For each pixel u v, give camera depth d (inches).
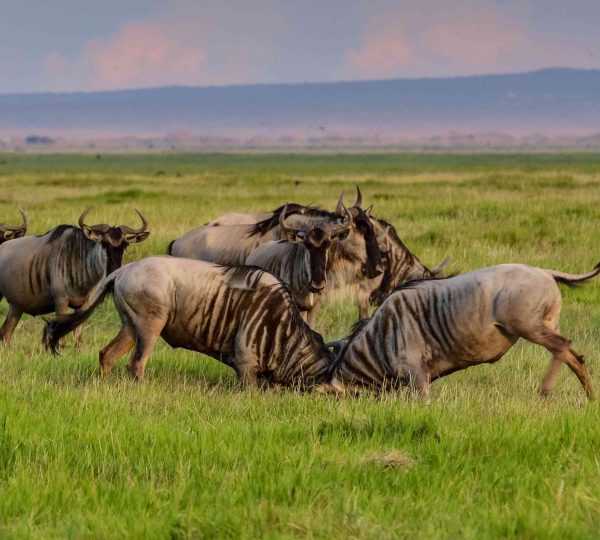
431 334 1526.8
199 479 1037.8
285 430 1224.8
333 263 2000.5
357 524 905.5
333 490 1007.6
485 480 1048.2
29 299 2058.3
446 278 1547.7
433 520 932.6
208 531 903.7
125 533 893.8
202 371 1733.5
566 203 4667.8
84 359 1775.3
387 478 1048.2
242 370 1603.1
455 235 3412.9
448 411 1337.4
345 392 1557.6
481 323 1491.1
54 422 1222.3
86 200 5669.3
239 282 1611.7
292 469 1053.2
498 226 3690.9
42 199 5777.6
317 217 2082.9
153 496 979.3
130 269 1625.2
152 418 1288.1
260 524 916.0
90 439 1160.2
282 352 1600.6
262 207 5024.6
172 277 1601.9
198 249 2247.8
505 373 1747.0
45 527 922.7
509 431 1192.8
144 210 4653.1
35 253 2041.1
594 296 2506.2
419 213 4259.4
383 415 1283.2
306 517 924.0
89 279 2020.2
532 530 896.3
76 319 1720.0
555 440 1170.0
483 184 7618.1
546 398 1501.0
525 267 1502.2
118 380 1589.6
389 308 1558.8
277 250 1984.5
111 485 1014.4
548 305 1482.5
